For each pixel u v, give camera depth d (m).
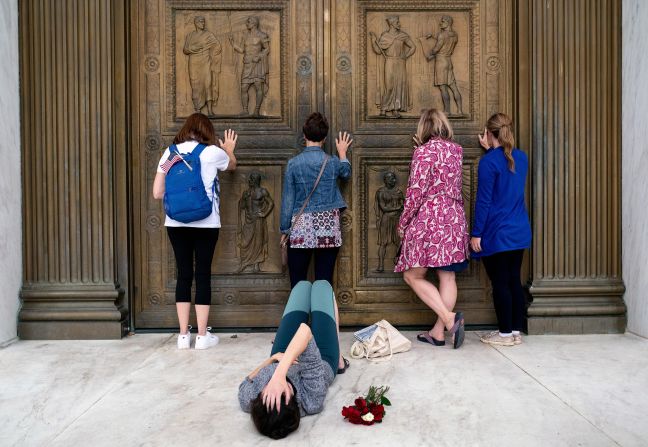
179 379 3.57
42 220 4.64
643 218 4.48
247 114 4.87
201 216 4.14
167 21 4.84
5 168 4.43
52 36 4.60
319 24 4.84
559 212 4.69
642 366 3.78
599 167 4.70
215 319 4.87
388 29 4.87
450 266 4.22
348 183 4.88
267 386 2.69
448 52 4.86
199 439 2.69
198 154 4.21
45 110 4.62
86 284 4.63
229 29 4.86
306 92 4.87
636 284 4.57
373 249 4.90
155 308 4.88
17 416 2.99
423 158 4.18
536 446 2.60
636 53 4.52
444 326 4.69
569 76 4.67
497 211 4.23
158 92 4.86
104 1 4.61
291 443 2.64
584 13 4.65
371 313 4.89
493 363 3.86
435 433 2.74
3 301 4.39
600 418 2.92
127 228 4.75
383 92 4.88
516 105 4.80
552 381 3.48
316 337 3.29
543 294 4.66
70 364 3.90
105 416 2.98
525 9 4.74
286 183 4.34
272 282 4.89
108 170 4.64
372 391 2.96
